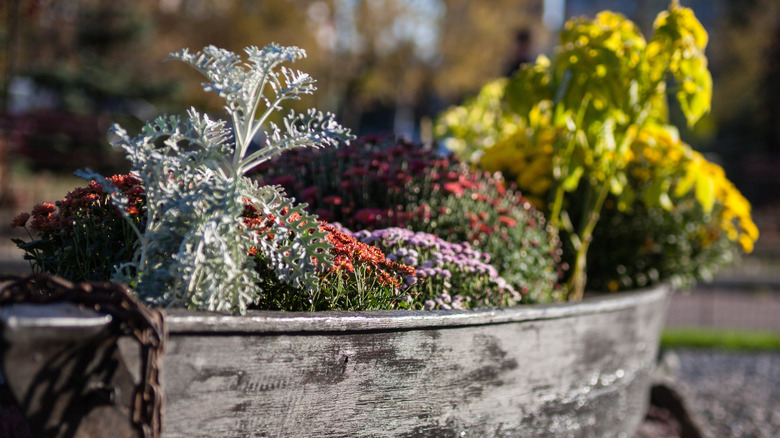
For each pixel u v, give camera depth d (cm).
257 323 142
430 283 229
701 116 335
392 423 174
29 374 111
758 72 2364
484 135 549
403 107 2952
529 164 395
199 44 2127
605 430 277
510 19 2502
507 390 211
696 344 718
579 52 313
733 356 680
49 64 1638
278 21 2117
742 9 2511
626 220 388
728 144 2466
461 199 302
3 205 1168
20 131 1278
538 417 227
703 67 319
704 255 412
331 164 312
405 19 2420
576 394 250
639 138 371
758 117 2430
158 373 120
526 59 1388
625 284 388
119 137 153
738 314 923
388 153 304
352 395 164
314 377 155
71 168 1352
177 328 131
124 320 119
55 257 192
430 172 301
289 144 169
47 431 113
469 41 2491
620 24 332
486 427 203
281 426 150
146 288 146
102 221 193
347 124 2786
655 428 439
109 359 119
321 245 171
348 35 2386
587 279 391
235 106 161
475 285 246
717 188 397
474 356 197
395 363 173
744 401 517
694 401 512
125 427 120
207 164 167
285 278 168
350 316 160
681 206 397
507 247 292
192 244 151
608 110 321
